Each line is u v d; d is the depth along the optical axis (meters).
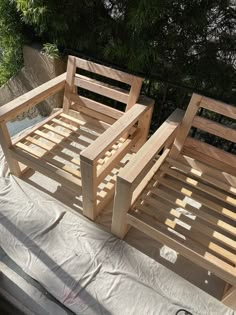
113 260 1.22
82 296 1.11
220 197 1.17
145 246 1.29
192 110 1.19
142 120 1.41
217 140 1.74
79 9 1.43
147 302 1.11
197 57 1.36
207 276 1.20
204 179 1.24
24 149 1.32
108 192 1.32
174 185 1.22
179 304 1.11
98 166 1.25
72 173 1.25
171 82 1.44
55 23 1.43
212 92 1.44
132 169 0.98
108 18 1.42
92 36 1.53
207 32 1.26
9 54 1.93
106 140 1.07
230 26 1.24
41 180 1.52
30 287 1.13
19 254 1.22
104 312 1.07
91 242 1.28
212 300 1.12
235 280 0.94
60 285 1.13
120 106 1.87
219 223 1.07
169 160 1.31
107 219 1.37
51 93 1.39
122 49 1.42
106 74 1.34
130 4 1.27
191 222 1.08
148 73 1.50
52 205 1.41
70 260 1.21
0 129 1.21
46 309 1.07
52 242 1.27
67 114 1.55
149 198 1.16
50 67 1.72
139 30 1.24
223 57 1.32
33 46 1.74
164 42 1.33
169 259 1.24
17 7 1.47
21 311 1.06
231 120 1.57
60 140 1.41
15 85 2.00
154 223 1.09
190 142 1.26
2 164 1.59
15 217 1.35
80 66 1.39
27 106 1.27
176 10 1.19
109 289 1.13
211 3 1.16
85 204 1.27
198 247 1.01
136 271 1.19
